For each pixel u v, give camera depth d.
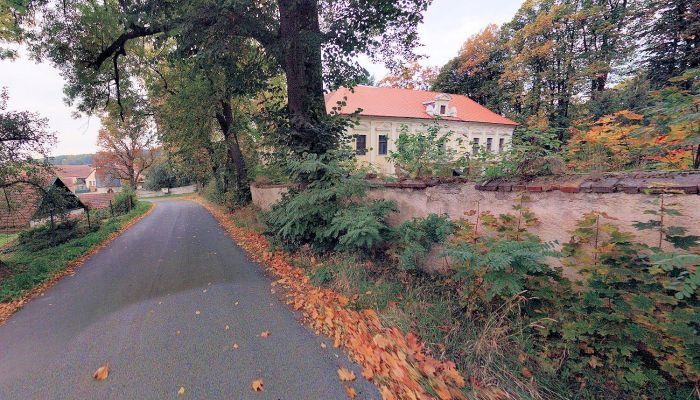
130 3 6.06
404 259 3.89
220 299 4.18
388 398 2.22
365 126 24.05
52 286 5.50
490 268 2.81
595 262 2.53
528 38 25.64
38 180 8.94
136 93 13.89
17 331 3.71
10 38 8.53
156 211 20.11
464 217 3.92
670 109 2.45
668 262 1.87
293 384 2.41
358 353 2.79
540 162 3.36
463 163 4.48
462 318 3.09
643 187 2.38
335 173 4.94
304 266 5.10
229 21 5.38
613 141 3.48
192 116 12.23
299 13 5.83
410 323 3.12
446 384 2.34
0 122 7.38
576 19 21.81
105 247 8.88
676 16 13.30
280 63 6.28
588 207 2.74
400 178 5.01
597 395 2.15
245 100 13.16
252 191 15.01
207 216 15.11
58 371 2.76
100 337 3.35
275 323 3.43
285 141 6.04
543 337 2.62
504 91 29.94
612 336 2.31
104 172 40.81
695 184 2.15
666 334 2.04
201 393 2.35
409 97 28.00
